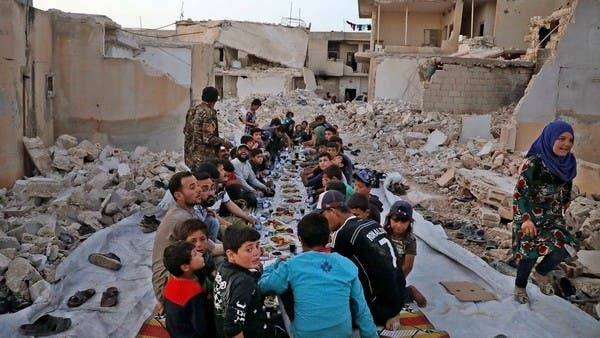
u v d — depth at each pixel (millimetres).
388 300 4508
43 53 9578
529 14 27031
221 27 36562
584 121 14234
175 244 3795
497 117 20250
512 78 21156
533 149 5418
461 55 26156
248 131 15234
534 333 4910
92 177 8758
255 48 37406
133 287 5660
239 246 3598
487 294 5738
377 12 32688
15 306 5172
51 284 5590
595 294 6398
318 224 3951
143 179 9477
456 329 4969
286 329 3936
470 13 31609
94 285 5699
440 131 18625
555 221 5441
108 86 10961
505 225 9539
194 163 8281
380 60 26406
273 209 8758
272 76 35531
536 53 20875
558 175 5273
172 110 12312
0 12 7863
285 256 6406
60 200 7398
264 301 4301
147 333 4438
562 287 6504
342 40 43281
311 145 16109
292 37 38219
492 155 14336
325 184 7430
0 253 5758
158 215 8023
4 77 7973
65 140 9750
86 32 10531
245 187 8695
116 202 7953
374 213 6008
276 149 13453
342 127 23156
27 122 8875
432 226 8625
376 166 15773
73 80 10516
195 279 3869
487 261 7312
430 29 32938
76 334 4664
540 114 14359
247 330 3607
